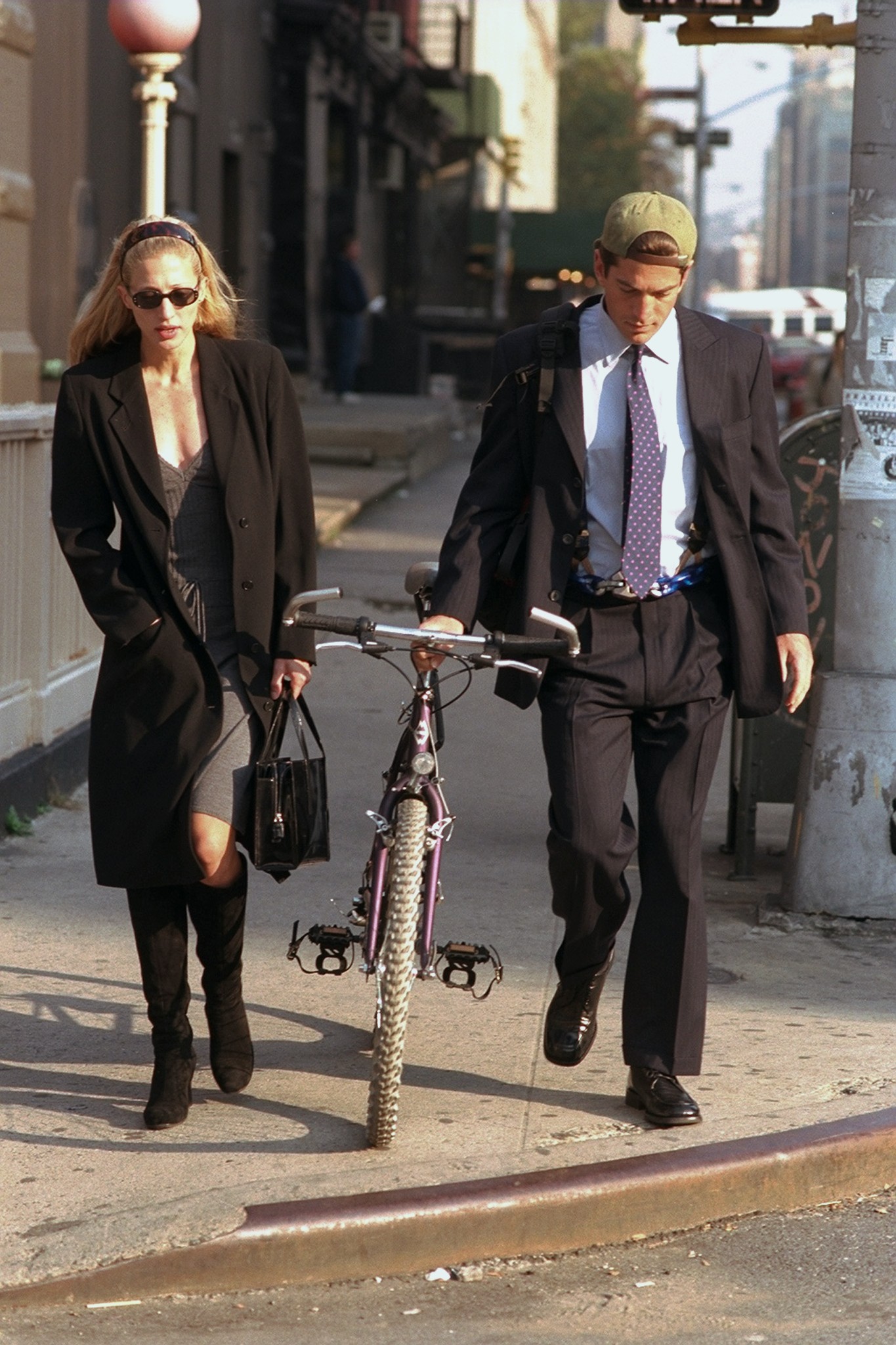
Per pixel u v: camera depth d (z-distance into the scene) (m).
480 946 10.57
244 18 63.34
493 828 17.97
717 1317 9.03
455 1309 9.06
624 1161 9.98
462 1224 9.47
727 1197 10.08
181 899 10.64
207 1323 8.84
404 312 98.19
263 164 68.38
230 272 63.97
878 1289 9.34
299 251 71.44
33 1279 8.94
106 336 10.45
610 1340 8.77
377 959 10.02
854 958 14.04
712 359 10.27
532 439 10.47
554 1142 10.33
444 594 10.38
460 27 108.38
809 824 14.91
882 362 14.58
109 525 10.34
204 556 10.32
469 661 9.92
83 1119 10.69
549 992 13.15
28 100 34.28
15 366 33.59
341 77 77.31
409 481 51.69
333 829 17.52
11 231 33.53
